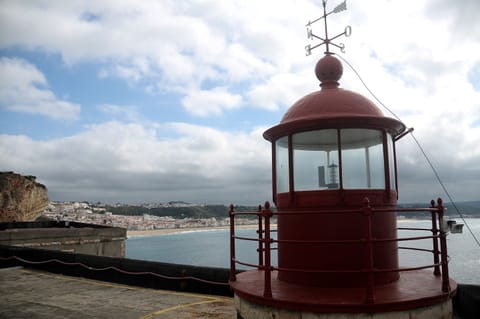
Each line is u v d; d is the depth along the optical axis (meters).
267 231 4.79
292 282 5.37
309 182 5.31
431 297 4.46
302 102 5.65
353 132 5.21
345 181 5.10
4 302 8.66
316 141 5.33
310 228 5.20
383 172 5.32
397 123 5.34
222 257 69.12
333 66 5.96
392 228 5.32
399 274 5.54
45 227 27.53
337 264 5.04
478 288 6.35
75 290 9.85
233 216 5.92
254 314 4.96
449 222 4.90
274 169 5.98
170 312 7.68
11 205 60.03
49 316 7.55
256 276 6.02
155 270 10.16
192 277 9.51
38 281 11.05
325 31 6.21
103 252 25.80
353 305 4.24
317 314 4.38
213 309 7.86
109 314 7.62
